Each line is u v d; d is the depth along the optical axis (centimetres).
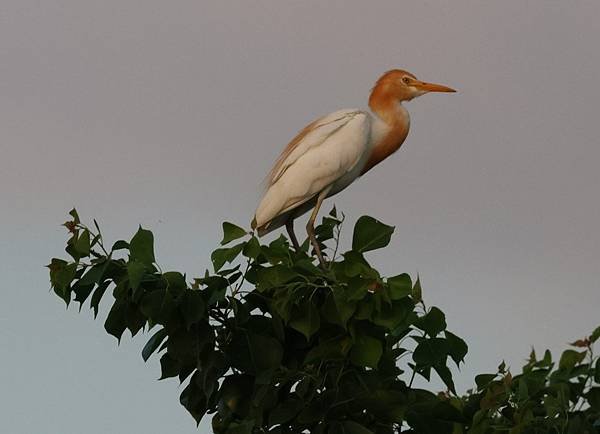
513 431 837
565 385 857
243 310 885
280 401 912
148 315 838
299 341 913
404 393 909
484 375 917
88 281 842
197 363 871
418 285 855
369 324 869
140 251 856
